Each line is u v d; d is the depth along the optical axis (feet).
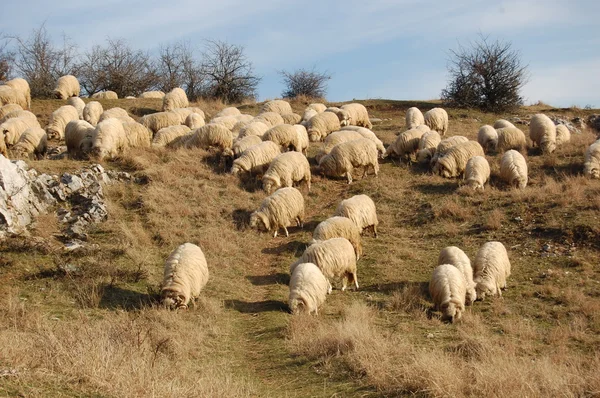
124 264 53.01
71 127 80.18
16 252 52.47
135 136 81.71
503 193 70.54
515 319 43.78
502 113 129.39
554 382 29.55
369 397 29.91
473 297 46.62
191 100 173.27
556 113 128.57
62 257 52.65
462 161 78.23
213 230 62.18
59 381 27.02
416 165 83.46
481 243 59.93
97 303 44.52
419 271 54.49
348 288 51.37
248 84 171.22
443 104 134.31
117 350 32.37
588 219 60.54
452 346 37.32
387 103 135.74
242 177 74.90
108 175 70.23
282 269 55.52
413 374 30.66
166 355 35.27
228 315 45.14
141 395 27.09
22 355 29.25
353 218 60.23
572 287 49.44
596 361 33.94
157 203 66.44
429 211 68.39
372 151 77.41
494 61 131.34
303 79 189.37
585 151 81.00
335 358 35.17
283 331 40.88
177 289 44.47
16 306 41.75
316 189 75.25
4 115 93.56
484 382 29.50
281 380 33.45
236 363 36.52
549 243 58.13
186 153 80.02
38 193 62.28
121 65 173.06
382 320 43.62
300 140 84.33
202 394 28.48
